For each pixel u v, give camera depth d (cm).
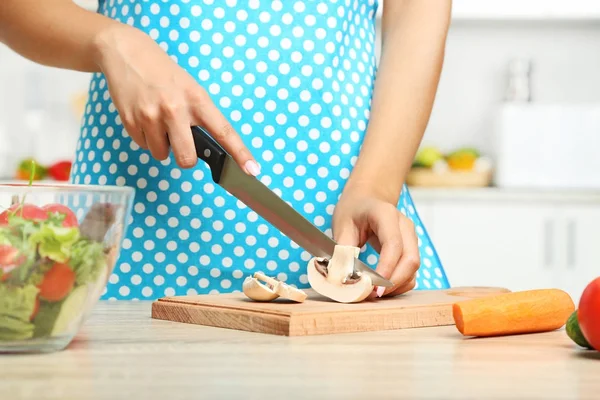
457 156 325
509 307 90
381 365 73
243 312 95
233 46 129
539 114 322
